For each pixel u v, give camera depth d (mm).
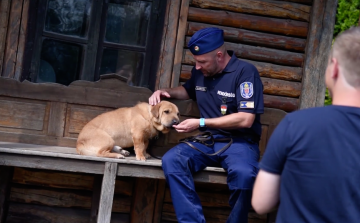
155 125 3379
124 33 3838
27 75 3656
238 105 3129
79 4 3762
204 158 3053
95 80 3818
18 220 3596
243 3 3834
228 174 2912
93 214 3623
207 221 3811
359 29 1520
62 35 3736
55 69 3748
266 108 3650
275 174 1553
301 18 3904
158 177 3045
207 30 3152
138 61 3846
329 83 1568
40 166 2922
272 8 3867
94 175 3656
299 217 1476
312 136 1476
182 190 2877
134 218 3697
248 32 3846
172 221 3799
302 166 1474
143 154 3379
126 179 3732
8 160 2887
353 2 6379
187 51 3801
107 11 3803
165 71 3773
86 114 3535
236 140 3164
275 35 3887
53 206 3658
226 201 3834
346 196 1422
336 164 1438
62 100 3488
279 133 1539
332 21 3889
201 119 3076
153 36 3824
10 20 3572
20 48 3600
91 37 3793
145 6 3816
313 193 1451
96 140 3225
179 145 3090
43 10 3680
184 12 3775
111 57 3842
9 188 3555
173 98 3551
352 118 1475
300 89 3900
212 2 3801
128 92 3574
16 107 3432
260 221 3848
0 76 3459
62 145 3500
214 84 3248
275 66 3879
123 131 3373
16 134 3432
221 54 3170
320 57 3883
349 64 1482
